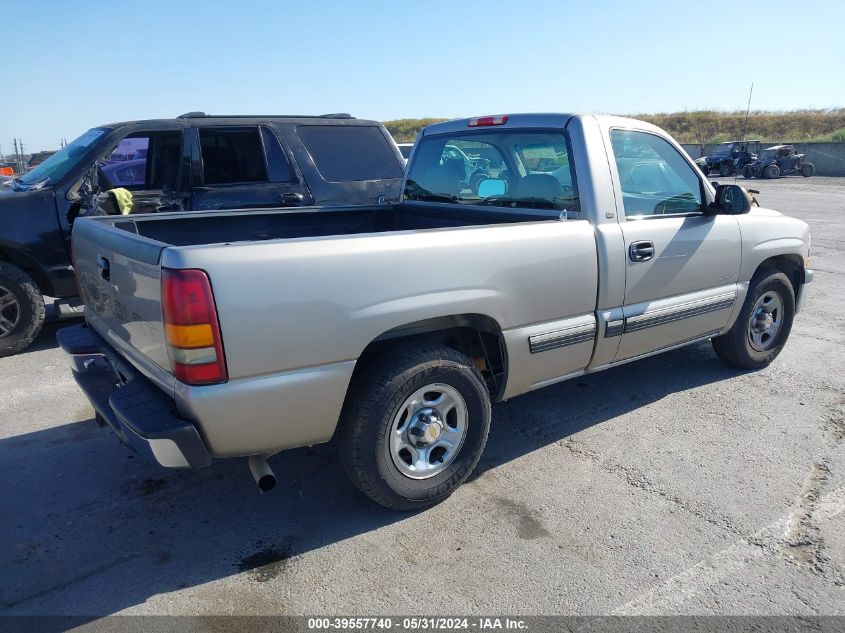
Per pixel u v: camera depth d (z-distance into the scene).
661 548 2.99
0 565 2.90
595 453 3.88
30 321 5.71
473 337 3.63
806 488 3.48
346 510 3.32
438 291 3.04
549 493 3.45
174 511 3.33
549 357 3.58
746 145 32.38
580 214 3.71
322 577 2.81
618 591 2.71
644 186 4.04
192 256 2.48
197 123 6.22
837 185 25.73
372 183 7.03
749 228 4.59
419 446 3.20
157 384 2.84
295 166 6.63
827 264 9.54
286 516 3.27
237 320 2.55
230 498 3.44
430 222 4.70
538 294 3.42
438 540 3.06
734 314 4.69
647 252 3.86
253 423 2.69
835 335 6.16
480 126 4.32
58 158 6.23
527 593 2.71
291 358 2.70
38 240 5.62
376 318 2.87
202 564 2.91
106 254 3.11
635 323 3.91
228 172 6.38
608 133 3.84
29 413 4.53
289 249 2.66
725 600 2.66
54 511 3.33
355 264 2.80
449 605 2.64
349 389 3.04
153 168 6.16
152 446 2.56
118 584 2.78
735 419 4.32
